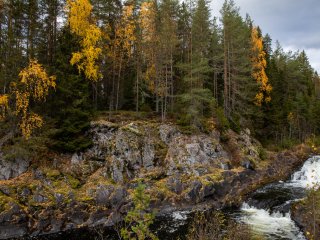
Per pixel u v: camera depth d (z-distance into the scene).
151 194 27.75
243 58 44.69
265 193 30.06
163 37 37.50
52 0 34.81
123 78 42.12
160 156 32.47
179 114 38.94
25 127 27.28
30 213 23.31
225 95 43.72
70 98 30.08
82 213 24.56
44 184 25.69
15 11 32.03
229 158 37.28
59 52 30.92
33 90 27.97
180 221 24.75
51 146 28.69
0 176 25.48
